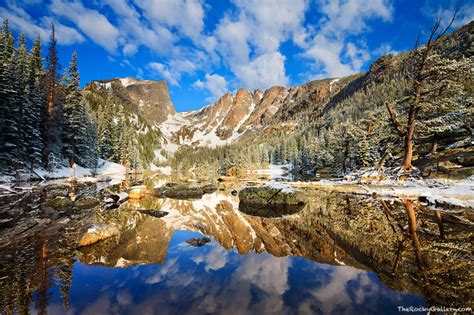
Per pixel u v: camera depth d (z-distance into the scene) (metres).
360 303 3.82
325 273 5.17
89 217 11.94
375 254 6.08
